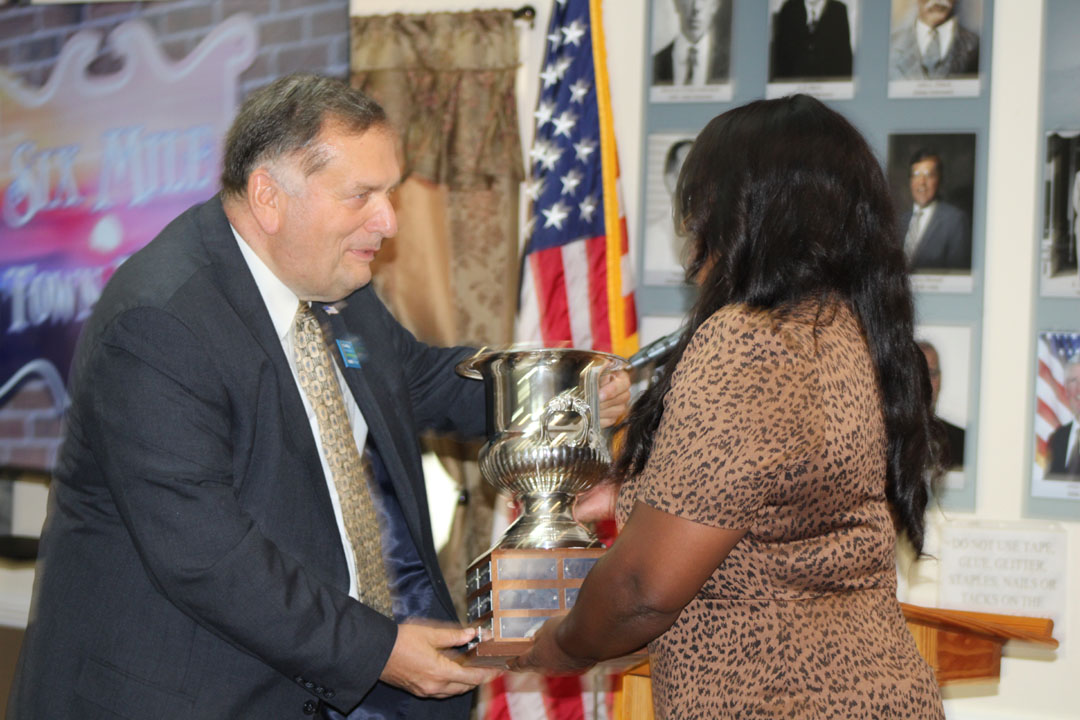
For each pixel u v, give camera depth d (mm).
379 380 2062
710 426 1211
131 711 1684
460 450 2988
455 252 3023
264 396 1764
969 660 2010
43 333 3408
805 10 3008
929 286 2930
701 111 3080
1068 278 2861
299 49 3162
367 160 1768
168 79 3297
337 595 1729
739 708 1246
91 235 3375
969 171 2912
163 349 1672
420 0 3230
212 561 1619
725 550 1224
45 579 1818
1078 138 2859
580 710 2896
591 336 2896
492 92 3055
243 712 1735
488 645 1603
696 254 1397
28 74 3420
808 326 1266
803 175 1312
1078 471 2844
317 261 1815
